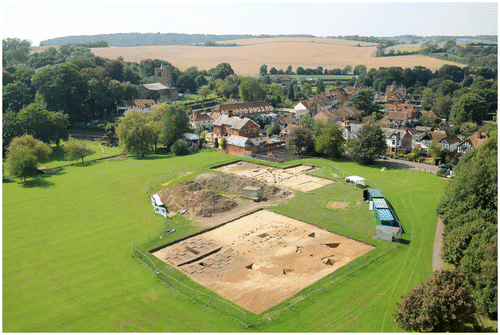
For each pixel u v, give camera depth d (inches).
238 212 3166.8
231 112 6289.4
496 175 2319.1
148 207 3356.3
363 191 3398.1
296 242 2600.9
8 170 4672.7
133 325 1781.5
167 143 5669.3
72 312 1902.1
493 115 7239.2
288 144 5059.1
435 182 3782.0
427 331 1590.8
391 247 2472.9
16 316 1881.2
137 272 2285.9
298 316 1802.4
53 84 6870.1
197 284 2116.1
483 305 1733.5
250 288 2062.0
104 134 6628.9
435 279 1694.1
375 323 1723.7
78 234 2844.5
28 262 2439.7
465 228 2107.5
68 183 4141.2
